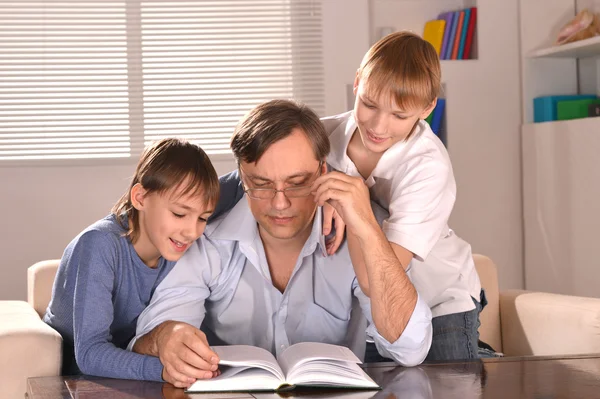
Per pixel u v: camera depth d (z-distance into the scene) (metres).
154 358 1.50
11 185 3.76
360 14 4.01
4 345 1.75
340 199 1.62
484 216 4.08
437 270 2.13
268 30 3.98
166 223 1.64
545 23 4.07
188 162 1.63
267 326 1.90
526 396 1.32
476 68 4.04
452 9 4.25
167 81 3.91
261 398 1.33
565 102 3.87
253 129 1.61
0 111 3.75
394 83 1.77
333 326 1.93
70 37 3.84
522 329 2.53
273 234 1.69
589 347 2.26
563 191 3.74
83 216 3.83
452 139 4.03
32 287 2.42
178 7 3.91
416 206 1.86
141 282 1.77
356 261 1.74
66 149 3.81
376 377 1.51
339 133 2.04
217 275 1.84
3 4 3.76
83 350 1.58
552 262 3.84
